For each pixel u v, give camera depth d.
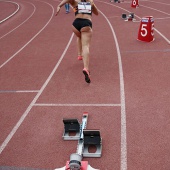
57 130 3.82
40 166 3.13
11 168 3.12
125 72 5.80
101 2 19.16
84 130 3.21
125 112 4.15
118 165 3.04
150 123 3.79
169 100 4.41
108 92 4.89
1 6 21.25
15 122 4.14
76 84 5.37
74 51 7.75
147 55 6.86
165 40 8.18
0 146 3.56
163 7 14.81
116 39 8.74
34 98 4.91
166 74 5.51
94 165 3.07
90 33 5.32
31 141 3.61
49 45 8.68
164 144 3.33
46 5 19.95
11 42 9.56
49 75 6.00
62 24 12.14
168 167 2.95
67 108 4.42
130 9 14.98
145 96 4.61
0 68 6.76
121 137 3.54
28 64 6.91
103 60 6.72
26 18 14.81
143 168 2.97
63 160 3.19
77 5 5.22
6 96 5.11
